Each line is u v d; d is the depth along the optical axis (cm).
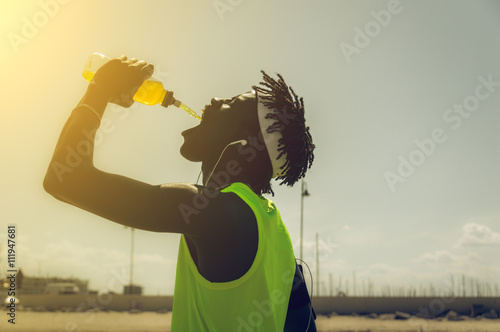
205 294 146
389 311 2781
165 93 203
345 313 2780
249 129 170
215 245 143
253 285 147
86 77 208
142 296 3200
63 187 127
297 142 173
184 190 139
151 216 133
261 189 174
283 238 165
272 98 173
